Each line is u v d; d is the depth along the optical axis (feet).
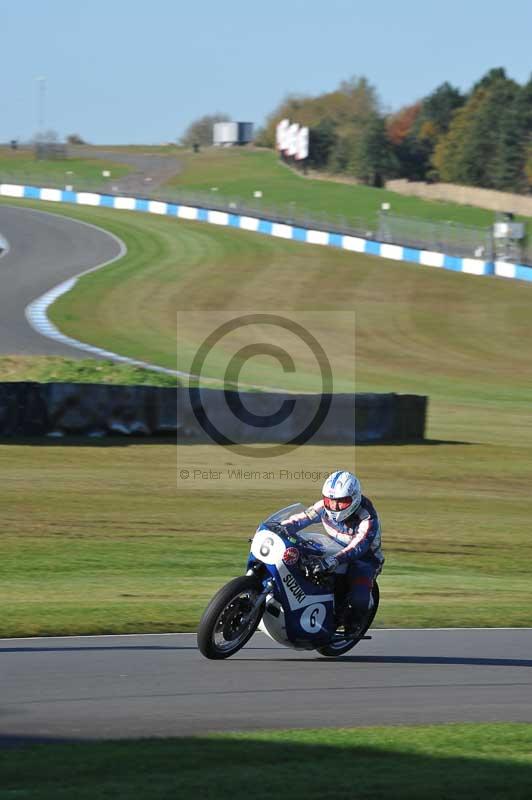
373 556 99.35
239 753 67.72
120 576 140.67
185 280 549.13
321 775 63.77
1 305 478.18
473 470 242.17
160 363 376.68
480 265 578.25
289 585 93.09
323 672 94.07
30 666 90.68
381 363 403.75
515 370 401.70
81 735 71.41
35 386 239.50
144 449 236.84
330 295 521.65
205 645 91.86
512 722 80.89
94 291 517.14
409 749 70.49
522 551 173.88
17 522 171.83
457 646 109.40
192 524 178.19
